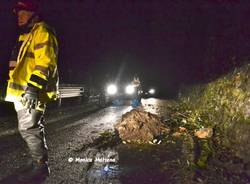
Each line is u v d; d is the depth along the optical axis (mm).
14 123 7512
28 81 3209
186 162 5000
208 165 4832
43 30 3381
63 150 5719
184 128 7496
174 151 5750
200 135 6648
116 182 4121
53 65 3379
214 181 4160
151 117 7156
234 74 7316
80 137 6871
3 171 4355
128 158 5281
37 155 3723
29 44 3418
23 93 3428
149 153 5613
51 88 3541
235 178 4285
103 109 13266
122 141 6520
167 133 7172
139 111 7160
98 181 4145
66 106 11555
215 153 5426
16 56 3602
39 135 3686
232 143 5664
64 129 7816
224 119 6773
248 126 5316
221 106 7309
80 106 12688
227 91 7258
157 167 4773
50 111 9906
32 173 3783
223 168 4699
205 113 8672
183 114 9922
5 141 6215
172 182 4125
